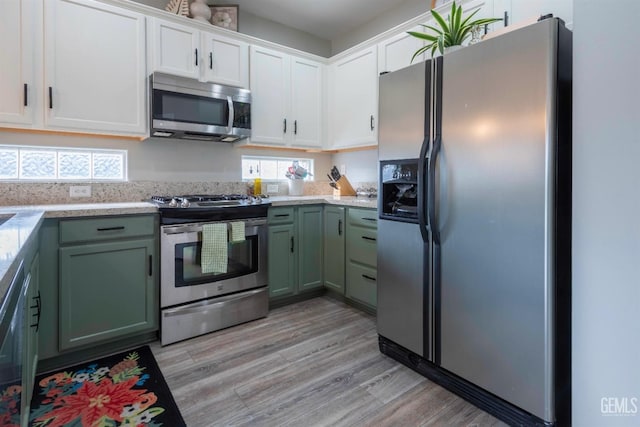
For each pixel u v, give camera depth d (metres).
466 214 1.58
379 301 2.06
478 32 1.91
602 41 1.10
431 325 1.76
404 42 2.61
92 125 2.16
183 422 1.49
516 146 1.40
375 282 2.51
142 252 2.10
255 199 2.65
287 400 1.64
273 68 2.96
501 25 2.02
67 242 1.85
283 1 3.00
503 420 1.50
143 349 2.12
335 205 2.85
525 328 1.40
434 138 1.69
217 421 1.50
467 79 1.56
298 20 3.32
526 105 1.36
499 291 1.48
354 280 2.69
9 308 0.81
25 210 1.78
